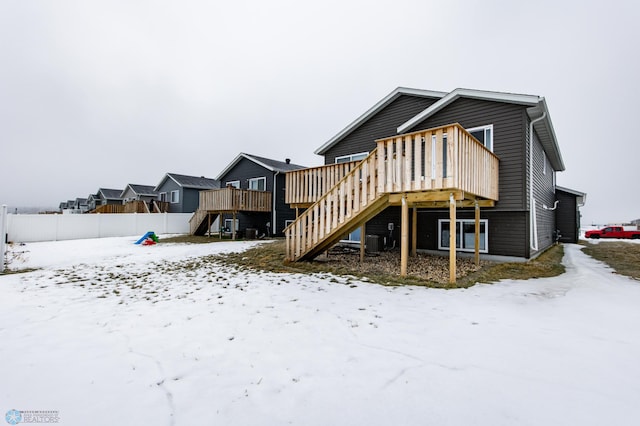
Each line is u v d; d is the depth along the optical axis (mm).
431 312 3998
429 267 7355
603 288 5328
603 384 2250
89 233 17922
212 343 3086
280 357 2756
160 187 28578
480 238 9023
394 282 5797
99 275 6961
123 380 2383
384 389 2213
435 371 2463
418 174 5879
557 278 6242
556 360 2635
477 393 2146
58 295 5133
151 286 5777
